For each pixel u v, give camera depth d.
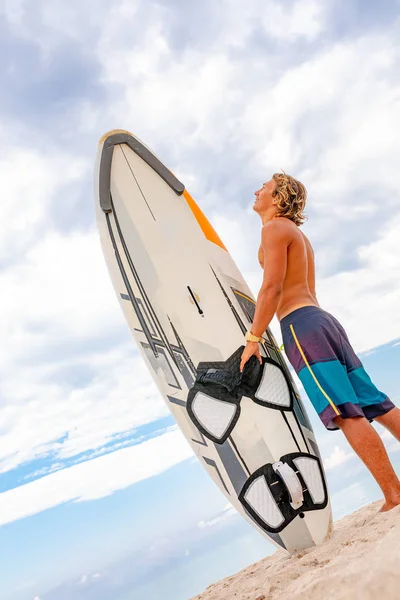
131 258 3.35
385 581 1.38
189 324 3.14
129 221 3.41
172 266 3.29
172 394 3.11
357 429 2.41
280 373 3.04
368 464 2.38
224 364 3.01
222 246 3.39
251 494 2.86
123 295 3.33
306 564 2.02
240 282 3.29
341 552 1.97
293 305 2.63
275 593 1.87
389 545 1.57
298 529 2.77
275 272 2.59
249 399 2.96
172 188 3.47
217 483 2.96
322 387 2.48
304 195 2.84
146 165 3.51
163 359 3.16
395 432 2.58
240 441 2.92
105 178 3.47
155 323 3.22
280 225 2.66
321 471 2.89
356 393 2.57
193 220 3.41
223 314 3.14
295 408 3.00
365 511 3.09
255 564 3.14
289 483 2.73
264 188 2.87
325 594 1.46
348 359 2.58
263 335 3.10
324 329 2.54
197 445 3.01
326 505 2.81
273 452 2.88
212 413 2.99
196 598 2.75
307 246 2.84
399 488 2.34
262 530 2.83
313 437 2.99
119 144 3.55
